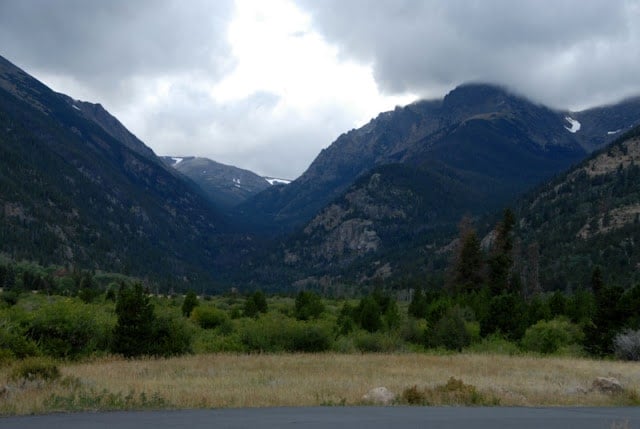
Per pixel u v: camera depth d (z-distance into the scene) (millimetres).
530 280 103562
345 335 45875
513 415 15672
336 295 175750
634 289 41531
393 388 20594
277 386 20625
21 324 31750
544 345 42438
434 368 28453
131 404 15992
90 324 33219
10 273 120062
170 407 16078
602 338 39969
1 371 21891
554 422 14469
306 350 39031
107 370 25766
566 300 64375
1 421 13555
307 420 14086
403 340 45906
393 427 13164
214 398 17391
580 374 26938
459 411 16328
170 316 35969
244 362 30016
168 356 33906
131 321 33844
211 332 45562
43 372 19781
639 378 25438
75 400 16281
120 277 190875
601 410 17250
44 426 12797
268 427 12945
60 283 132000
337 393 19219
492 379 24141
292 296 164500
